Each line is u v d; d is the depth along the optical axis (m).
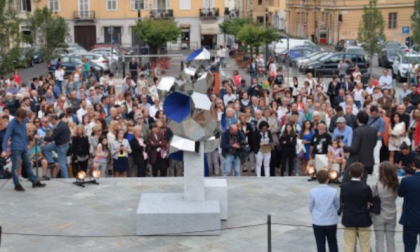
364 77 29.62
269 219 9.10
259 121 16.17
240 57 44.00
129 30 59.41
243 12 78.62
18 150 13.30
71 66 35.84
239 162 15.53
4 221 11.73
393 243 9.49
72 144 15.23
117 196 13.26
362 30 35.50
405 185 9.19
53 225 11.55
